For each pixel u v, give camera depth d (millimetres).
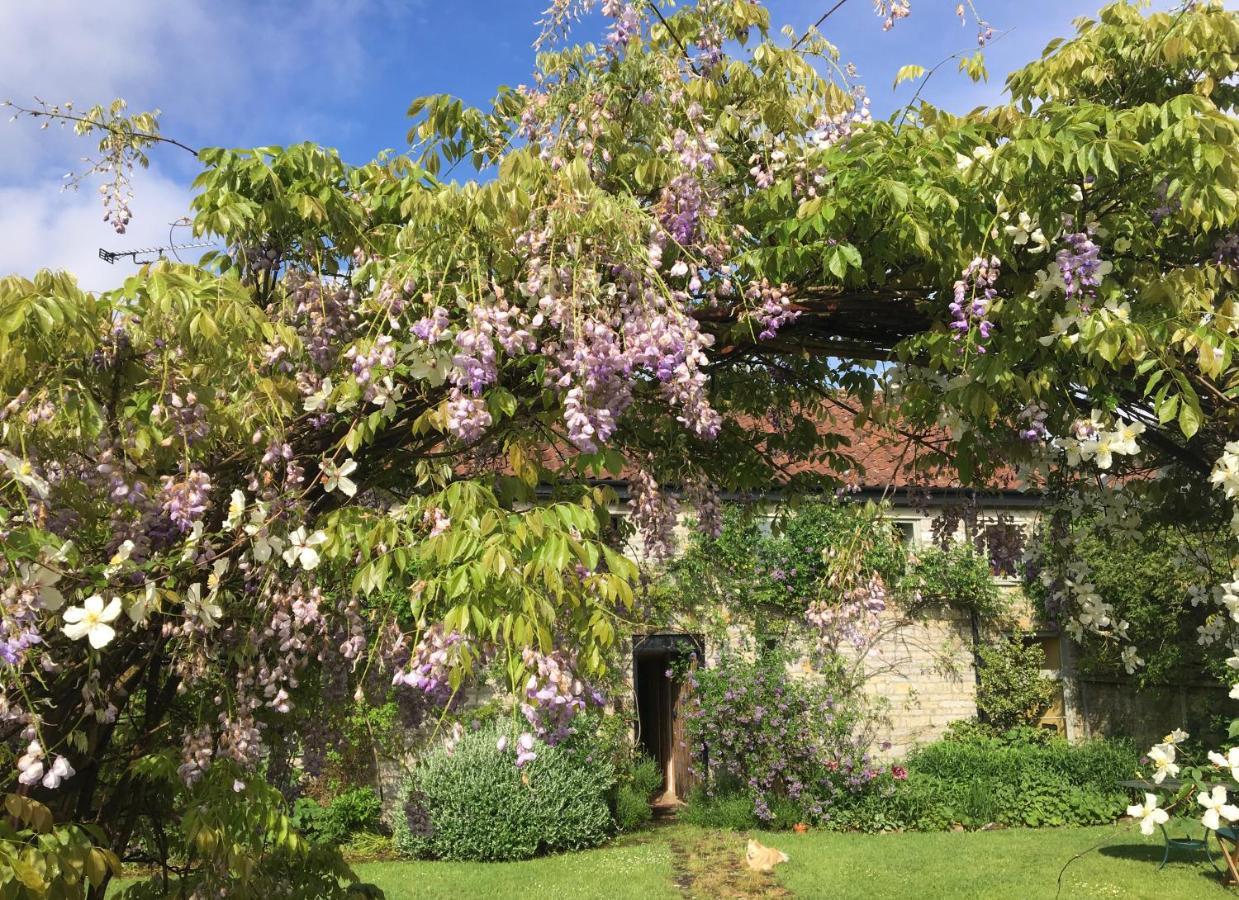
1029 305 2598
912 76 3129
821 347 3188
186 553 2088
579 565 2172
